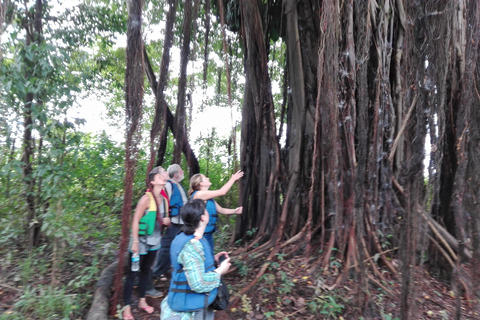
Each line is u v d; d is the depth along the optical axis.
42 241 5.31
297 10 5.70
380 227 4.88
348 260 4.42
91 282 4.38
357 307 3.95
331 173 4.33
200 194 4.00
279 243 5.15
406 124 3.47
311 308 3.89
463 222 3.82
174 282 2.67
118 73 9.63
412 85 3.46
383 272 4.45
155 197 3.75
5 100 4.60
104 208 5.98
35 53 4.76
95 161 6.29
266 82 5.88
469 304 4.18
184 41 4.89
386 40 4.84
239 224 6.20
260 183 5.95
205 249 2.65
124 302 3.63
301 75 5.59
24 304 3.65
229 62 7.00
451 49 3.81
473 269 3.69
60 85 4.85
